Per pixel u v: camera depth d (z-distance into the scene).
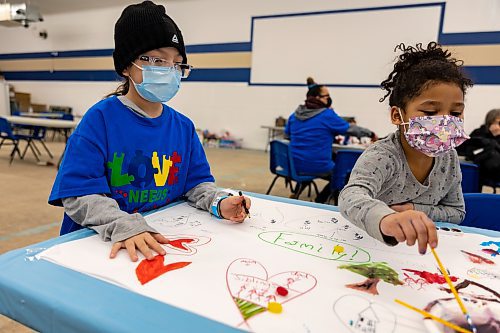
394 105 0.86
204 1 7.46
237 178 4.41
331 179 3.03
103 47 8.65
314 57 6.61
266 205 0.94
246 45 7.22
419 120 0.77
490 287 0.55
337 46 6.38
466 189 1.74
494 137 2.88
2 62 10.31
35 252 0.58
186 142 1.00
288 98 6.98
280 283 0.52
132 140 0.85
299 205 0.95
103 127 0.81
